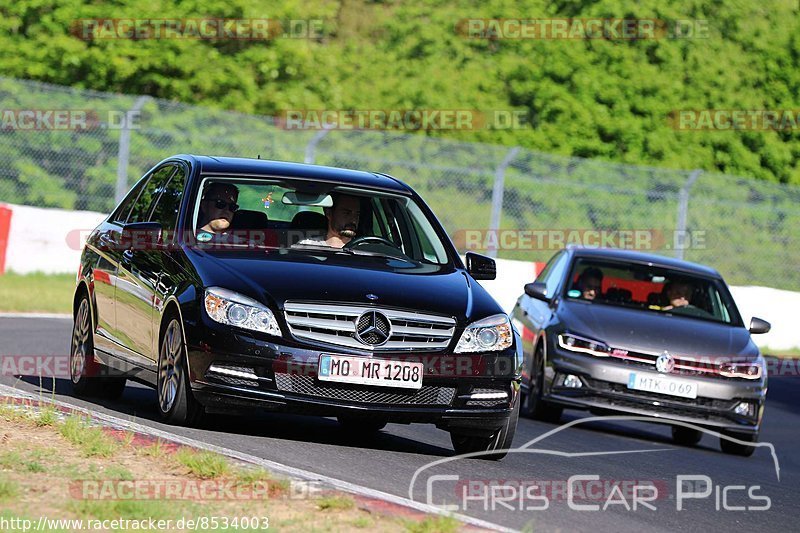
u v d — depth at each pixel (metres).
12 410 27.73
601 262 48.44
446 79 107.25
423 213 34.09
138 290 32.03
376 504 21.86
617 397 42.28
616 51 110.00
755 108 112.19
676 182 93.94
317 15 109.12
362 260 31.64
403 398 28.83
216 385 28.23
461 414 29.30
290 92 99.81
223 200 32.25
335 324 28.66
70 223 73.19
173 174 34.41
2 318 56.22
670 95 109.25
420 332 29.11
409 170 85.50
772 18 117.88
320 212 33.97
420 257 33.09
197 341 28.45
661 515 25.92
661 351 42.62
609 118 106.56
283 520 20.20
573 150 104.88
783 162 111.12
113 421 28.73
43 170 80.69
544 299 47.03
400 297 29.39
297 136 83.31
